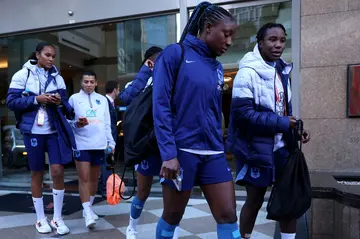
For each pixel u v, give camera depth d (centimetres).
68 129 366
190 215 436
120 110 533
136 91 307
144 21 605
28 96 358
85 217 392
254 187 266
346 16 434
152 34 601
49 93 358
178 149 200
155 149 205
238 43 544
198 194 543
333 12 438
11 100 356
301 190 241
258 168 256
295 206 238
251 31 538
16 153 689
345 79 434
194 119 200
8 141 702
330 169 439
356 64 429
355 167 431
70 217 439
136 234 336
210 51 208
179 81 199
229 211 206
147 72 313
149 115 208
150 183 311
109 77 670
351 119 432
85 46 673
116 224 407
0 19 674
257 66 252
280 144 257
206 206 480
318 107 445
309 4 448
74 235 370
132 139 208
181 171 201
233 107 254
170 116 197
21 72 366
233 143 262
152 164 291
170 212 213
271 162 246
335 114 439
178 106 201
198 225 395
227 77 537
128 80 645
